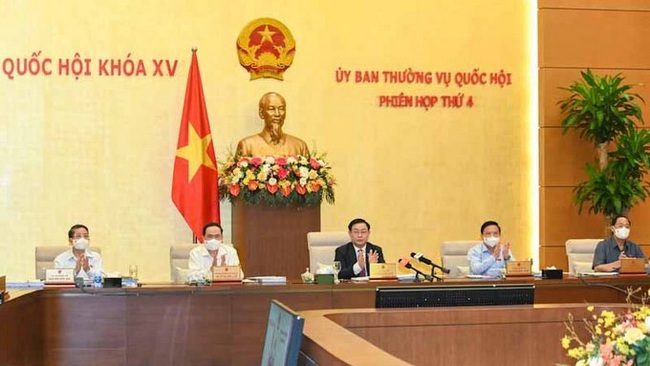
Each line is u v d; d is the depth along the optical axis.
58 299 7.63
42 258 8.90
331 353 3.12
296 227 9.94
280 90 11.18
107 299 7.68
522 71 11.67
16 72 10.84
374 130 11.38
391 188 11.41
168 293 7.74
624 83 11.77
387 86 11.41
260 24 11.14
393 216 11.41
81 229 8.23
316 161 9.90
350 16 11.34
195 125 10.47
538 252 11.65
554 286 8.21
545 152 11.56
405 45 11.45
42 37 10.88
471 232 11.55
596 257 9.30
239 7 11.12
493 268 8.72
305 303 7.82
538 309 4.78
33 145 10.86
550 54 11.59
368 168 11.37
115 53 10.96
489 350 4.73
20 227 10.83
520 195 11.66
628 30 11.82
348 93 11.33
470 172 11.55
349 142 11.33
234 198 9.96
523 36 11.67
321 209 11.26
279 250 9.90
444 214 11.52
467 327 4.71
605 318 4.16
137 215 10.99
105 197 10.95
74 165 10.91
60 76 10.89
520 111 11.67
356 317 4.59
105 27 10.95
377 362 2.94
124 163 10.98
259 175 9.70
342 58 11.32
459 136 11.55
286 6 11.21
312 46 11.26
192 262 8.51
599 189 10.75
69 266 8.30
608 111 10.70
